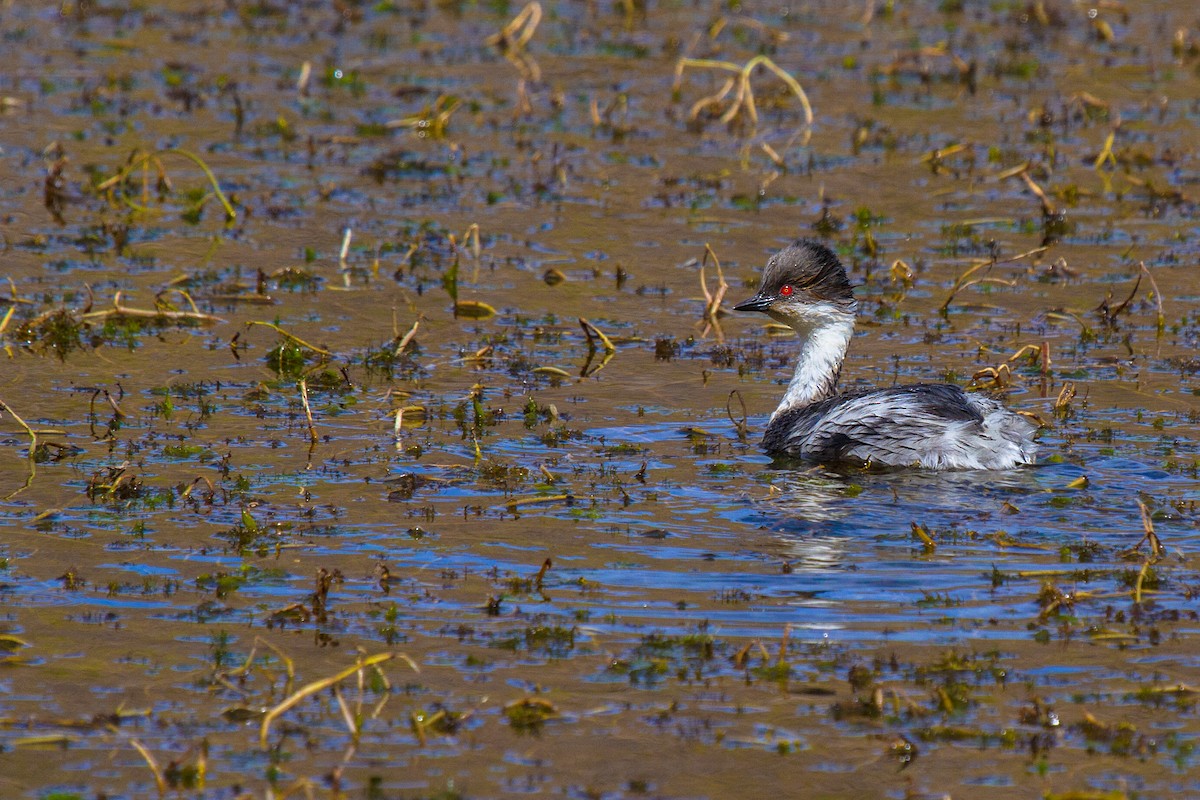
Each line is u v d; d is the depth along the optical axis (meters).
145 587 11.12
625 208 22.30
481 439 14.47
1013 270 19.91
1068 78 28.36
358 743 9.10
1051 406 15.40
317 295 18.98
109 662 10.02
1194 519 12.38
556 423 14.97
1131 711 9.45
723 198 22.72
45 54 29.03
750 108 25.84
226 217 21.62
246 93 27.16
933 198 22.72
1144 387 15.95
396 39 30.89
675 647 10.22
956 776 8.77
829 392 15.64
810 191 23.02
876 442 13.85
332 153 24.39
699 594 11.04
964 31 31.64
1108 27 30.92
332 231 21.20
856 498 12.96
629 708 9.50
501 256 20.45
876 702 9.44
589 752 9.01
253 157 24.17
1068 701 9.55
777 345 17.80
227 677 9.85
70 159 23.64
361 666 9.53
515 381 16.31
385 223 21.58
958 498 12.93
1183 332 17.72
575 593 11.05
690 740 9.14
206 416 15.01
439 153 24.55
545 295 19.12
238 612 10.74
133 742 9.00
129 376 16.17
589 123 26.08
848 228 21.52
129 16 32.06
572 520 12.46
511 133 25.52
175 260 20.02
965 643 10.28
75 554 11.68
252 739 9.15
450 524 12.36
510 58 29.62
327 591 11.01
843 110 26.69
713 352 17.36
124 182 22.39
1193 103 26.98
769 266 15.67
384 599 10.96
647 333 17.95
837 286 15.61
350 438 14.45
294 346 16.67
